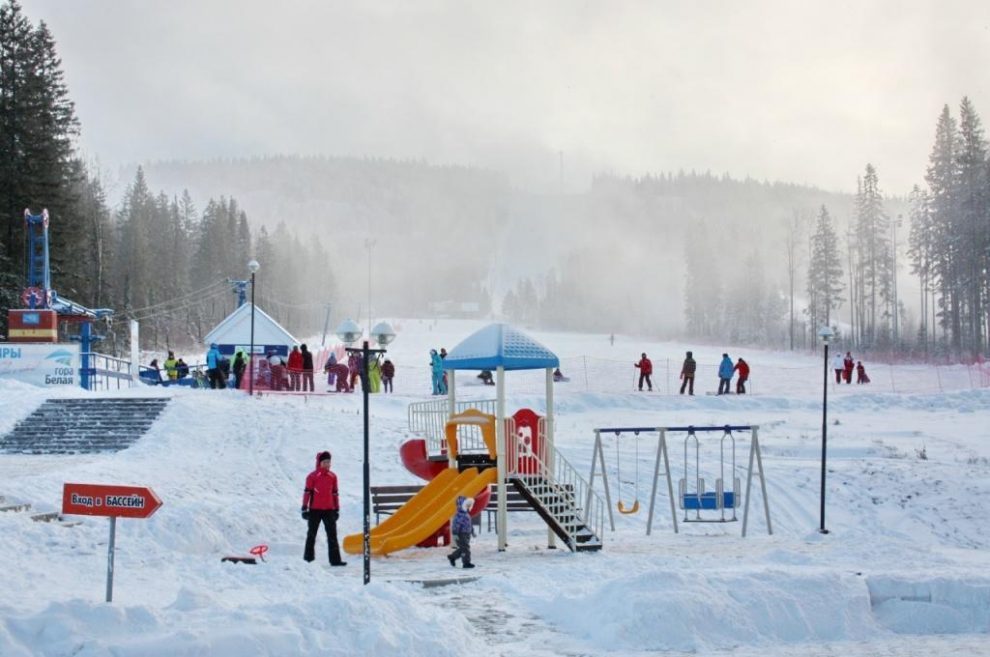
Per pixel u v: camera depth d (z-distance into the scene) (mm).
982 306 88688
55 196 62469
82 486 10898
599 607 11320
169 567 14773
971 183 86625
